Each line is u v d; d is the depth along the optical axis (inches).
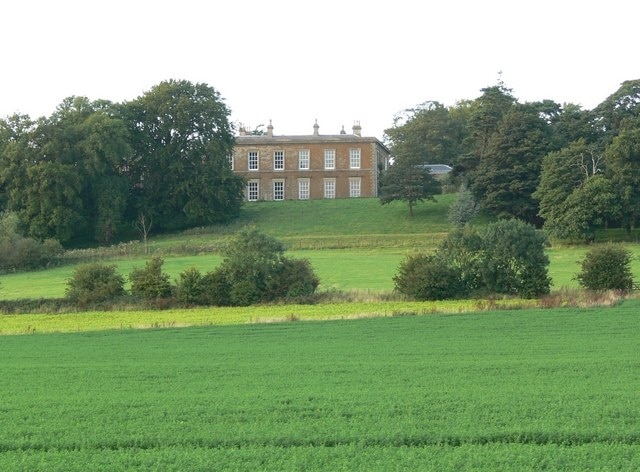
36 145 5743.1
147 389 1368.1
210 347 1902.1
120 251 4881.9
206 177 6053.2
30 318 2600.9
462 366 1526.8
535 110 6235.2
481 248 2878.9
